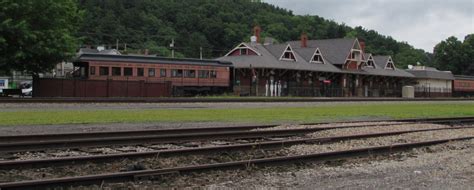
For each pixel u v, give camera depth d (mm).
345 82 76625
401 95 85188
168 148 14227
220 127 18594
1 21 37938
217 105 34250
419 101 53000
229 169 10602
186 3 154750
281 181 9688
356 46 80750
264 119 24031
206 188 8977
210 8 150875
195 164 11547
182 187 9039
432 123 24641
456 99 62719
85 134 15414
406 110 34219
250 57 66000
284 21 158750
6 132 16656
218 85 54500
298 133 18719
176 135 15859
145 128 18953
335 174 10562
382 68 86438
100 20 129375
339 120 24688
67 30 42500
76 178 8664
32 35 38500
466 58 134500
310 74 70312
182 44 132125
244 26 143000
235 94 56625
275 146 14656
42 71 42281
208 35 138500
